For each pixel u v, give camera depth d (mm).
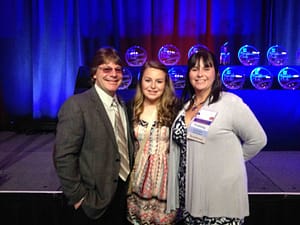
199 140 1487
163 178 1691
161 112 1691
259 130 1507
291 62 4363
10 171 2766
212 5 4305
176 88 3262
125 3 4324
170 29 4383
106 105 1532
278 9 4246
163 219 1704
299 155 3244
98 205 1477
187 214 1626
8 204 2297
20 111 4590
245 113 1481
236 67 3328
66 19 4348
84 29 4398
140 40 4395
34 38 4367
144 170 1693
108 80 1486
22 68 4492
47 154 3301
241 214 1491
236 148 1502
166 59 3820
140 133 1693
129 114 1751
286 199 2285
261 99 3279
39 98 4465
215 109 1494
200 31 4379
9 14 4355
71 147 1425
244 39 4359
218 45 4387
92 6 4348
